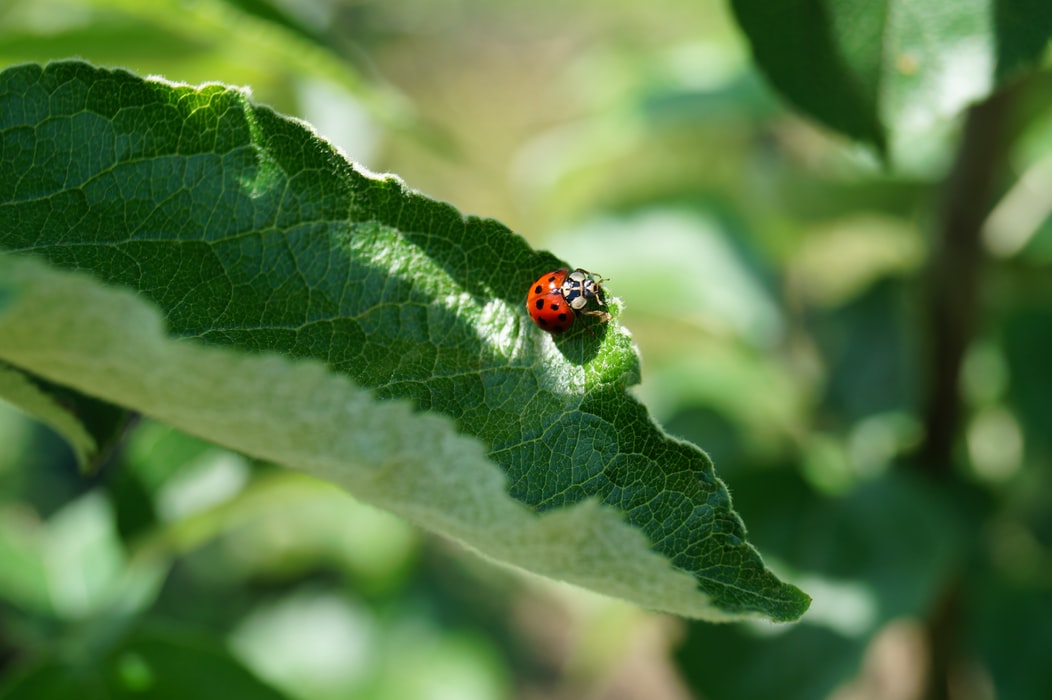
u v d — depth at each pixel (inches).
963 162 13.9
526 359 9.5
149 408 9.4
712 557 9.3
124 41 13.0
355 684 26.5
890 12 10.6
